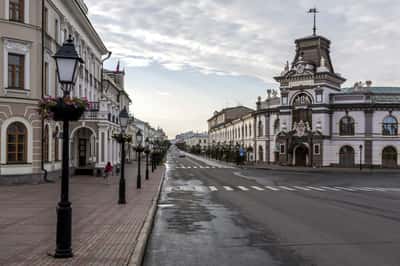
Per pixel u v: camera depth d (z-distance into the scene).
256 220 13.37
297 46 63.88
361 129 55.78
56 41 29.06
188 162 81.00
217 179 35.19
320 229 11.73
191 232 11.24
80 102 8.02
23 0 24.81
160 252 8.94
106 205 15.66
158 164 64.31
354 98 56.59
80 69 36.06
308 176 40.97
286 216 14.28
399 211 15.77
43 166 25.83
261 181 33.38
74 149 34.81
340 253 8.88
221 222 12.94
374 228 11.93
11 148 24.22
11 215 12.76
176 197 20.61
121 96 68.12
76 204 15.91
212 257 8.49
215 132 118.06
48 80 27.25
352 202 18.91
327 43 63.56
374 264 8.00
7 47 24.00
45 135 26.83
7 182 23.64
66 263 7.17
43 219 12.00
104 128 33.59
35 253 7.89
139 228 10.76
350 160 56.56
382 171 49.06
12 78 24.48
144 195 19.67
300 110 59.31
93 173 33.50
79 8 32.66
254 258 8.41
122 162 16.62
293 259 8.35
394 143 54.94
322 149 56.59
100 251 8.14
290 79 60.59
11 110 24.12
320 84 57.34
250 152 72.50
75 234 9.91
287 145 60.16
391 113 54.97
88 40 39.59
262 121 68.56
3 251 8.05
